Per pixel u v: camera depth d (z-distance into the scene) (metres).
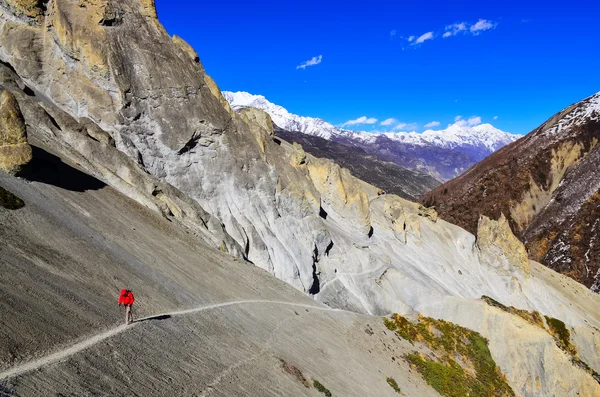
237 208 53.81
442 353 53.09
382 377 37.09
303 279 53.03
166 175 51.28
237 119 61.59
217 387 18.41
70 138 41.38
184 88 53.97
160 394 15.45
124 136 48.81
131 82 50.34
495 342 58.62
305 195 64.56
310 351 32.16
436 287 70.31
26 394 11.30
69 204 28.44
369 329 48.25
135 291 23.34
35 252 19.83
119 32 51.62
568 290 97.81
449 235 91.06
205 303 28.53
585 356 74.75
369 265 62.75
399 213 83.00
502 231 90.88
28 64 49.38
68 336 15.36
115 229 29.88
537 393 54.47
